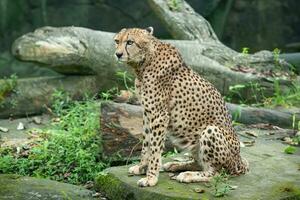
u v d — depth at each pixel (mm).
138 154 10250
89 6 22797
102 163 10133
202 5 23344
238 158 8539
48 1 22609
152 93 8148
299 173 8766
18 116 13438
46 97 13547
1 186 8852
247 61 14211
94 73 13828
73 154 10406
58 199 8414
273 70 14180
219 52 14250
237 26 24047
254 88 13742
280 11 24297
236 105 12508
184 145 8477
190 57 13977
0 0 21969
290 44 24156
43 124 12852
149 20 23062
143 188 8070
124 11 22969
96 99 13945
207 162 8258
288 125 12273
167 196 7754
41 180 9242
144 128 8492
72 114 12391
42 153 10547
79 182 9906
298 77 14273
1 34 22156
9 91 13414
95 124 11289
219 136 8156
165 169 8773
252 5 24016
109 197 8531
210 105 8336
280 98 13359
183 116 8266
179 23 15461
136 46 7996
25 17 22438
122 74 12898
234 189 8016
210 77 13867
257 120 12234
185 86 8250
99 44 13664
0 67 21719
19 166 10164
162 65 8156
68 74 13938
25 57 13258
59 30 13633
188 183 8195
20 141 11375
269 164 9203
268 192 7938
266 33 24219
